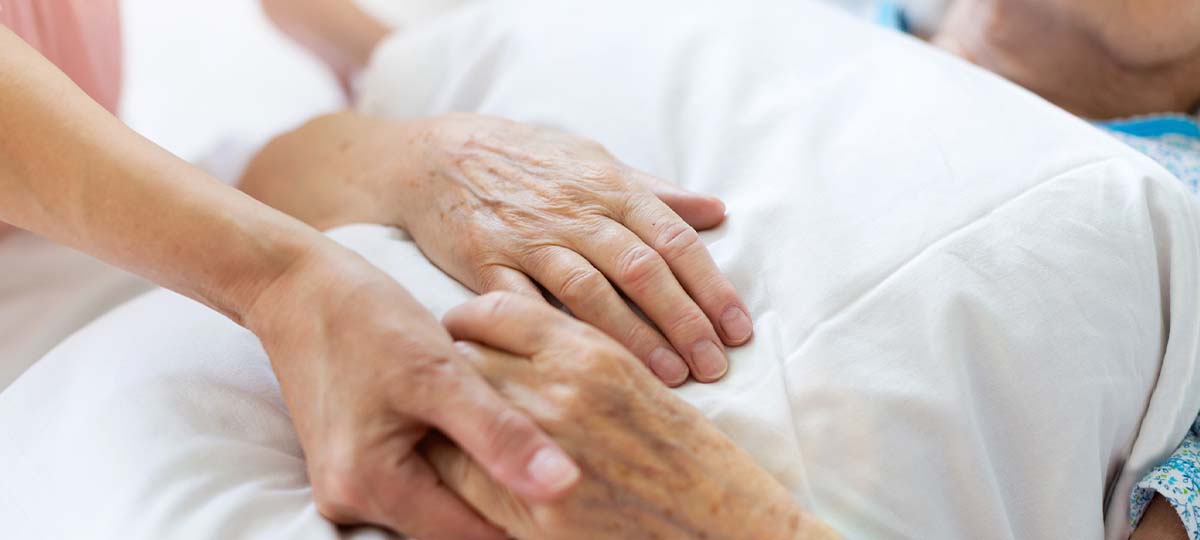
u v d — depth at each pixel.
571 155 0.74
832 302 0.66
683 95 0.82
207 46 1.12
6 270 0.86
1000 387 0.66
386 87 0.97
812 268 0.68
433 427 0.61
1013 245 0.67
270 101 1.11
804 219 0.70
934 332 0.65
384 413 0.59
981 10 0.97
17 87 0.64
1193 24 0.86
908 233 0.68
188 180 0.65
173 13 1.10
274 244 0.64
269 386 0.67
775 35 0.83
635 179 0.72
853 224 0.69
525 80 0.87
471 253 0.71
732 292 0.68
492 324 0.62
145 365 0.67
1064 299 0.66
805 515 0.60
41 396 0.67
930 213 0.69
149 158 0.65
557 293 0.68
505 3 0.97
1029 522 0.67
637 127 0.81
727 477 0.60
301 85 1.17
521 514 0.59
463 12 1.00
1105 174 0.70
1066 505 0.66
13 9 0.79
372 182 0.80
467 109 0.93
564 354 0.61
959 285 0.66
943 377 0.64
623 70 0.85
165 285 0.66
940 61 0.80
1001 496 0.66
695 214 0.72
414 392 0.58
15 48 0.66
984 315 0.66
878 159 0.72
